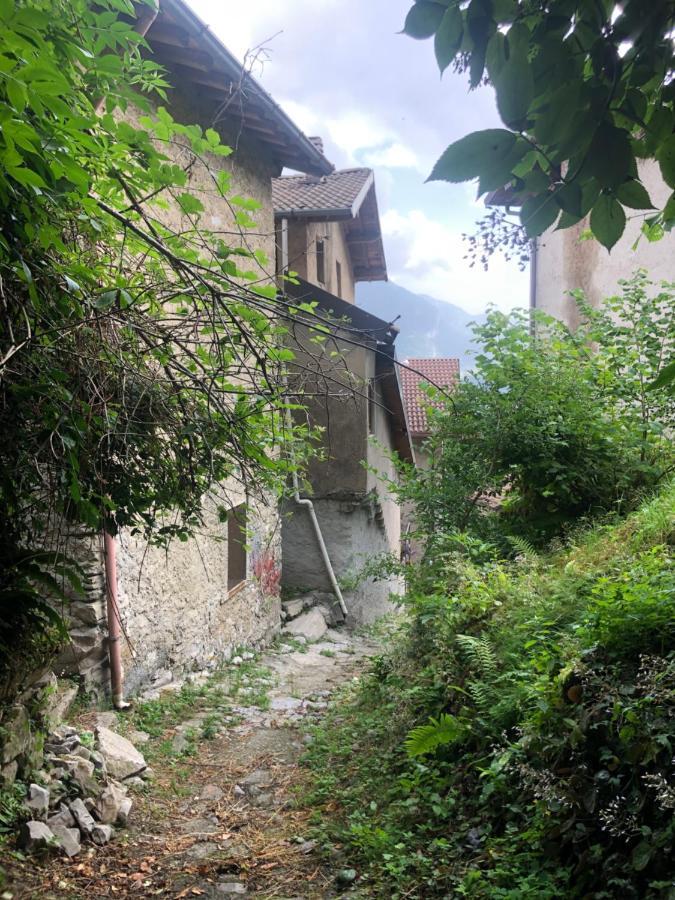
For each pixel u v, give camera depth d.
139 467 3.40
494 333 7.81
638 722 2.91
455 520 7.20
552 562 5.95
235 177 8.37
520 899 2.85
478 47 1.06
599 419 7.35
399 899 3.31
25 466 2.87
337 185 13.31
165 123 2.96
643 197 1.11
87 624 5.83
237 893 3.62
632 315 7.55
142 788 4.88
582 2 1.06
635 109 1.14
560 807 3.03
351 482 11.94
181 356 3.30
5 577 3.55
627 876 2.64
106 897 3.55
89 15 2.68
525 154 1.07
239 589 9.20
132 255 3.34
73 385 2.72
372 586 13.71
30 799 3.93
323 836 4.12
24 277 2.21
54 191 2.39
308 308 3.40
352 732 5.82
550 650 4.01
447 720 4.11
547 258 13.21
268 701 7.17
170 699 6.66
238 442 3.41
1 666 3.72
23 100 1.83
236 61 6.54
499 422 7.19
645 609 3.44
